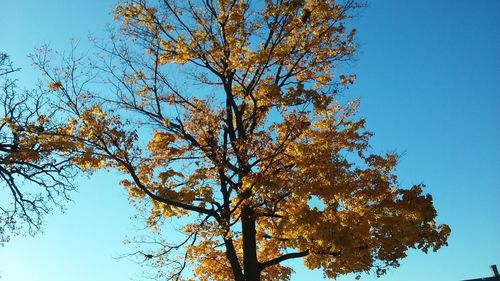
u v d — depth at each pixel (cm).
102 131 1206
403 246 1198
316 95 1258
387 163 1350
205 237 1380
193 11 1462
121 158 1238
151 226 1408
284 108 1361
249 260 1344
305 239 1220
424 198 1227
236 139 1392
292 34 1460
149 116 1404
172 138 1383
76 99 1245
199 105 1481
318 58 1505
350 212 1221
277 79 1497
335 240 1162
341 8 1469
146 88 1427
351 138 1404
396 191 1293
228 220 1270
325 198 1216
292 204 1304
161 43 1451
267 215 1323
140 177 1344
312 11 1450
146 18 1416
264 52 1377
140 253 1416
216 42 1416
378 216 1218
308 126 1280
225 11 1455
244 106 1487
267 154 1288
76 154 1227
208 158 1384
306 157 1256
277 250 1513
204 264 1469
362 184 1271
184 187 1258
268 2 1405
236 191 1341
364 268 1266
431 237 1209
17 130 1319
